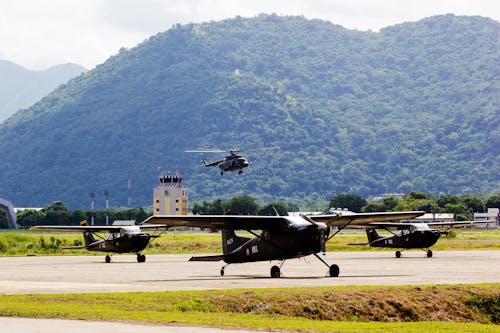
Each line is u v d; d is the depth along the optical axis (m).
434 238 96.38
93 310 36.06
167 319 33.84
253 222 56.03
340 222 60.34
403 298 42.50
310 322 35.16
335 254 107.56
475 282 51.66
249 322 33.97
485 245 134.75
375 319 40.31
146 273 65.38
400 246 99.56
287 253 56.16
